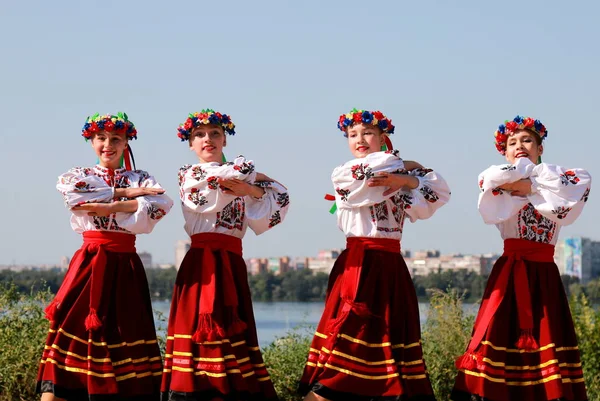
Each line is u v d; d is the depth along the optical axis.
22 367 8.93
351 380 7.21
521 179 7.38
